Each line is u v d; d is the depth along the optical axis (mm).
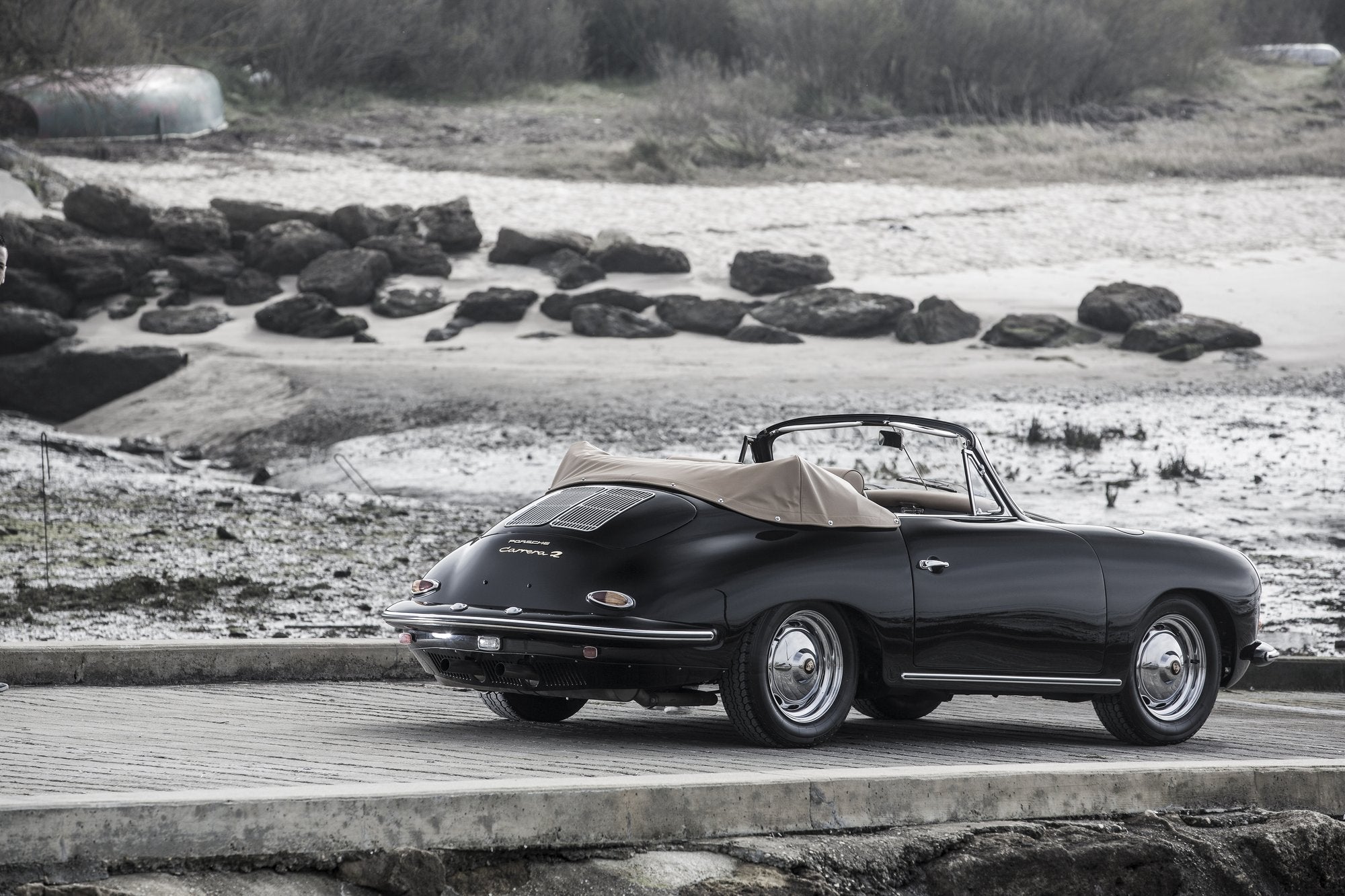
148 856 15922
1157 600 27984
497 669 24609
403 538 56562
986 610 25844
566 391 100562
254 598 43125
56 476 68125
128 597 41875
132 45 179500
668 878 17484
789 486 25250
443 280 137000
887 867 18469
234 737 23859
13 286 126750
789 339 121312
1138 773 21234
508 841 17266
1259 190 174625
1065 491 69500
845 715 24938
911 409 93188
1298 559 55156
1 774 19688
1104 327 121188
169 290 132125
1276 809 22156
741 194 167875
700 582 23781
